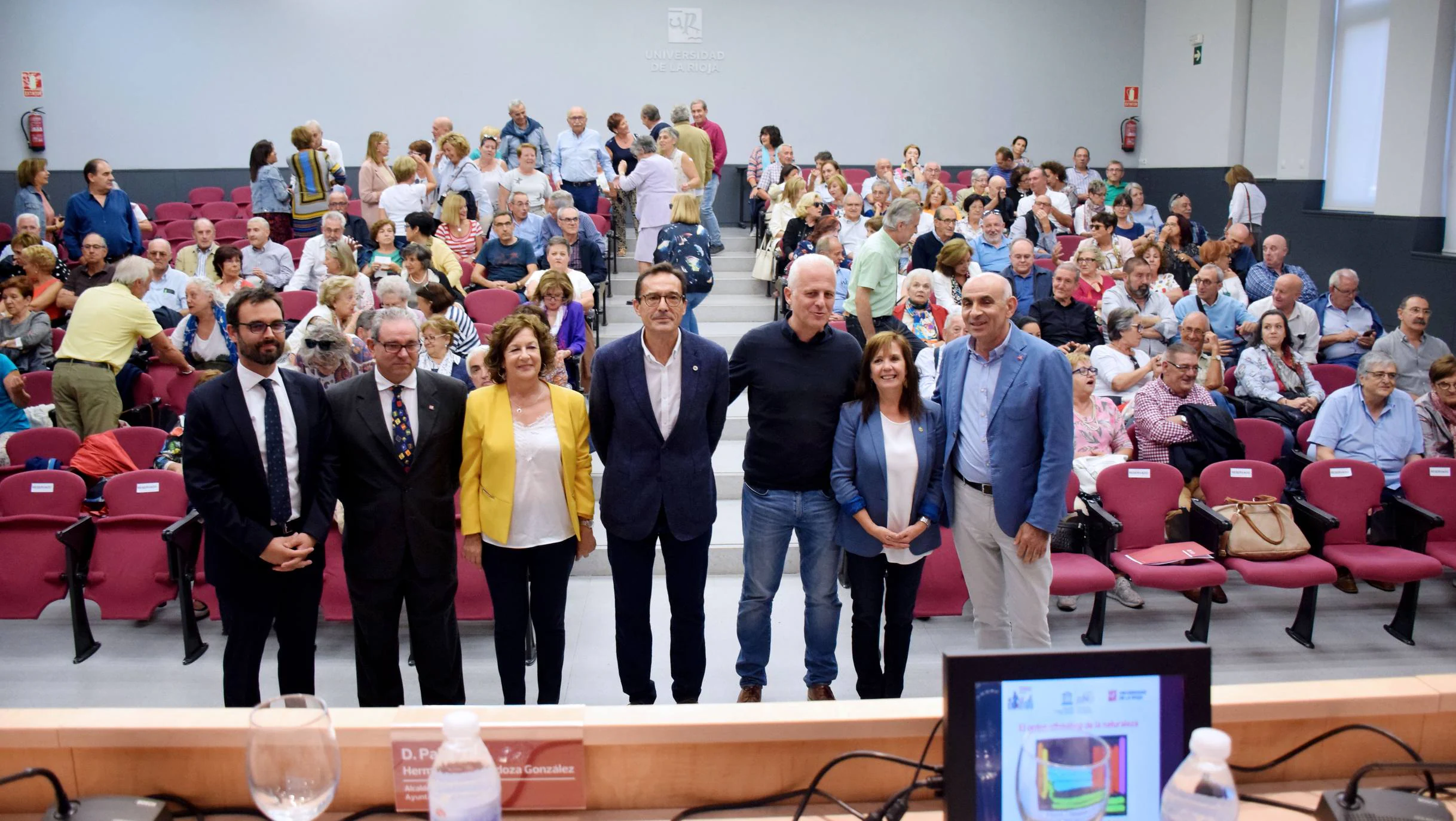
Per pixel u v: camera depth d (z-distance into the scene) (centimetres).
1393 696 165
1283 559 434
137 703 378
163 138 1143
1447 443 512
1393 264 874
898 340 328
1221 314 671
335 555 428
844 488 334
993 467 321
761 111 1212
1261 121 1088
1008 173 1095
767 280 855
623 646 337
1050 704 141
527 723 156
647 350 321
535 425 327
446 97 1171
